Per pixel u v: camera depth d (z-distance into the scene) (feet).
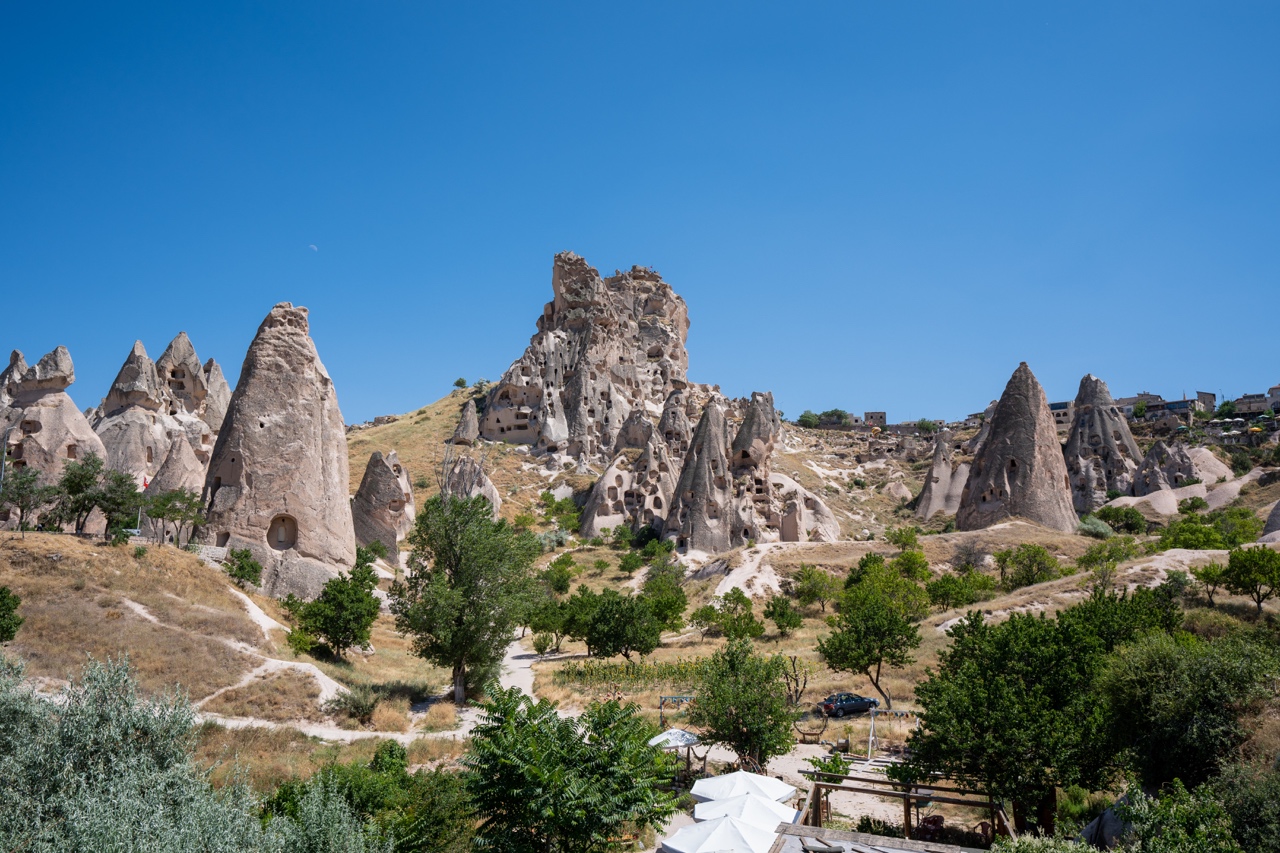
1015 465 247.09
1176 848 45.85
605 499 304.91
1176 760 66.08
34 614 105.09
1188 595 136.26
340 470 175.11
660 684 132.05
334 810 51.96
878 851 50.42
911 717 107.96
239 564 145.79
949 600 169.99
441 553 128.47
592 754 57.00
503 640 125.80
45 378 191.01
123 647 103.76
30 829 42.37
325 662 125.59
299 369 171.32
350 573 153.07
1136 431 484.33
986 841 68.49
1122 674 70.23
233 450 162.20
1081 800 72.59
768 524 283.38
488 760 56.03
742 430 301.63
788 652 152.87
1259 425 446.60
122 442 219.41
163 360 257.34
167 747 49.75
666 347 459.32
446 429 414.00
